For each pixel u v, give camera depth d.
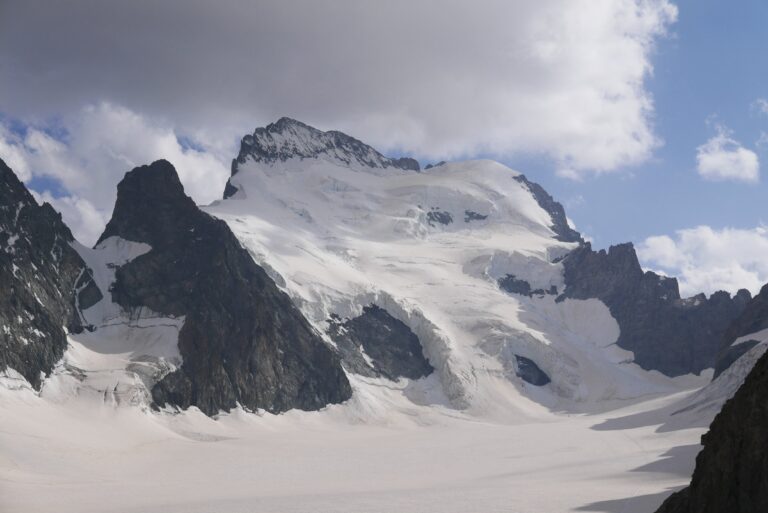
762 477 103.62
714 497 107.81
